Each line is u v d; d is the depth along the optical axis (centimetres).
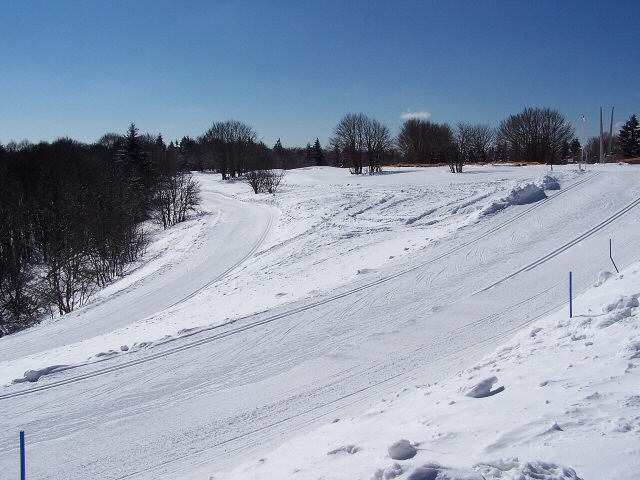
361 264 2166
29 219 4825
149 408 984
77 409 997
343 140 7238
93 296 3369
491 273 1714
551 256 1809
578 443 480
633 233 1908
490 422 585
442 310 1423
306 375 1086
